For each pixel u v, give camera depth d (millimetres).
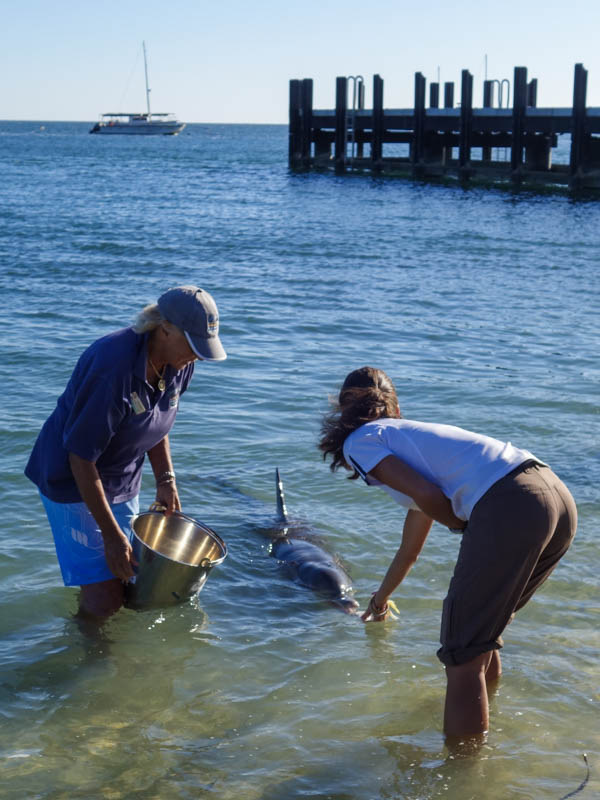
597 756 3266
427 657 4004
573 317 11914
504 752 3289
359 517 5535
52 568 4742
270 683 3791
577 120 33219
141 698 3664
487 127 37562
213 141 138375
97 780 3121
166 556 4277
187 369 4180
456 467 3203
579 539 5125
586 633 4168
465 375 8789
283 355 9719
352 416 3426
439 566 4895
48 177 45625
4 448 6391
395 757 3264
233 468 6277
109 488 4176
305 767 3205
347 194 35344
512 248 19641
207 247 19484
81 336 10297
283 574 4871
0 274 14984
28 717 3508
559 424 7172
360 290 14109
